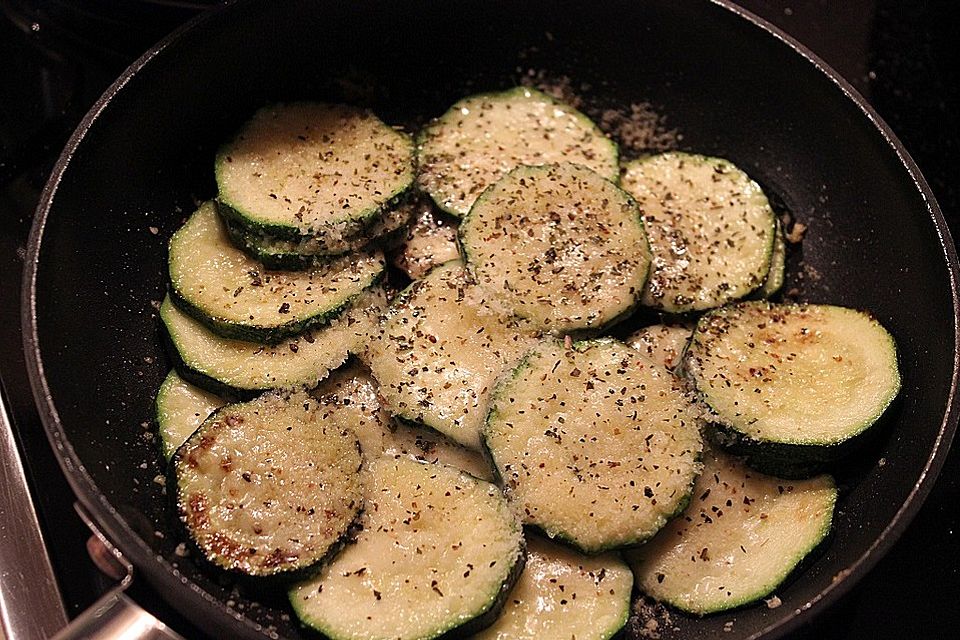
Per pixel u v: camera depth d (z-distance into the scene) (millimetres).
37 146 444
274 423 395
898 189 427
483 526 383
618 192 440
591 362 409
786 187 460
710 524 400
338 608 373
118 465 388
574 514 386
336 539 378
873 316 427
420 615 371
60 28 456
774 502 404
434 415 403
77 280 399
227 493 382
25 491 391
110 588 383
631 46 458
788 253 454
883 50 495
